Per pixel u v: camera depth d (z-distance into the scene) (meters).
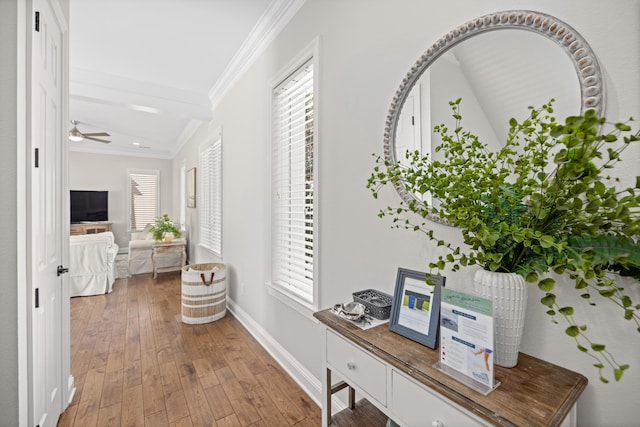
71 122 4.85
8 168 1.08
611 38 0.75
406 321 1.07
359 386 1.05
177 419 1.70
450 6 1.10
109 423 1.66
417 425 0.84
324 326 1.24
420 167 1.19
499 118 0.96
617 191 0.76
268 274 2.46
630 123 0.73
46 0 1.37
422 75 1.19
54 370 1.58
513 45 0.93
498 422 0.63
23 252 1.13
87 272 4.00
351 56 1.58
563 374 0.81
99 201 6.61
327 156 1.76
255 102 2.71
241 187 3.07
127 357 2.38
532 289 0.90
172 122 4.97
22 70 1.12
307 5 1.93
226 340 2.70
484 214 0.82
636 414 0.73
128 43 2.66
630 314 0.64
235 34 2.53
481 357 0.76
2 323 1.07
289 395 1.92
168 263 5.30
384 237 1.39
